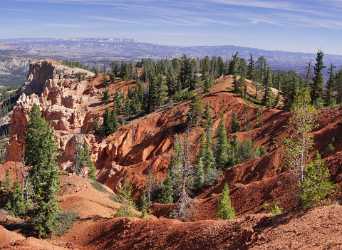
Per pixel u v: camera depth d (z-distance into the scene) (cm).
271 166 7088
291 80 12788
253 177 7200
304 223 2823
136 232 3978
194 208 6044
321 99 11425
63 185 6334
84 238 4334
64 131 13425
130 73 19725
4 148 15012
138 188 9181
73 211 4897
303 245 2519
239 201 6009
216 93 13225
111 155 12012
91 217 4878
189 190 7694
